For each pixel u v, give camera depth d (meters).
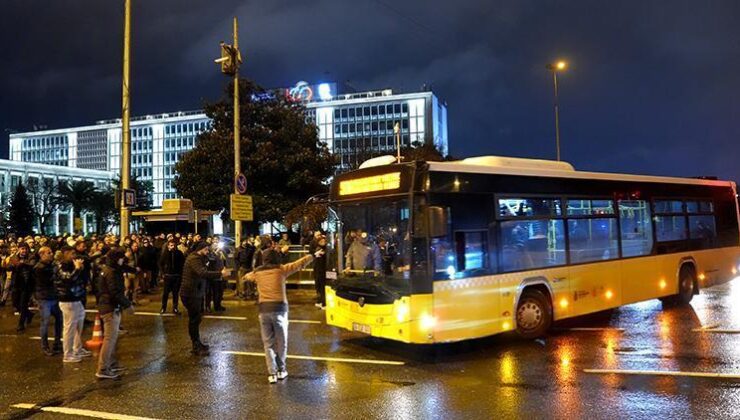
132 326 11.67
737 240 14.20
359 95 114.38
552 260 9.67
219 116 30.00
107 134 136.62
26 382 7.45
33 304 15.13
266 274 7.36
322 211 21.56
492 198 8.86
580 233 10.23
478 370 7.57
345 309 8.86
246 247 15.96
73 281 8.70
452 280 8.14
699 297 14.07
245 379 7.36
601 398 6.20
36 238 17.84
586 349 8.68
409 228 7.95
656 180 12.13
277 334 7.30
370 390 6.72
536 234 9.45
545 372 7.38
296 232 28.00
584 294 10.11
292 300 15.46
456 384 6.90
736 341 8.96
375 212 8.55
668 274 12.01
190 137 126.62
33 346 9.95
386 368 7.79
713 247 13.38
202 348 8.98
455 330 8.12
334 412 5.92
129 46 18.53
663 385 6.64
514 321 8.94
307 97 114.38
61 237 20.33
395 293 7.98
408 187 8.05
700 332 9.71
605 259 10.61
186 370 7.92
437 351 8.77
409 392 6.61
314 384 7.04
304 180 29.28
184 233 26.06
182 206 26.23
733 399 6.06
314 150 30.88
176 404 6.33
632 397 6.21
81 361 8.66
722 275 13.54
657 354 8.19
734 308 12.23
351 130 111.50
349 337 10.07
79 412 6.14
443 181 8.25
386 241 8.30
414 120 108.69
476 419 5.60
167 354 8.98
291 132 30.06
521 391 6.54
